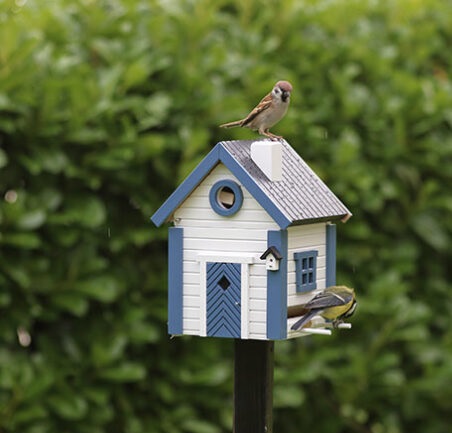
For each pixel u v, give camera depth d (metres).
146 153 9.91
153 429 10.15
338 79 11.42
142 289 10.25
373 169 11.62
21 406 9.28
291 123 10.68
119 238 9.96
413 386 11.52
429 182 11.69
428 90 11.93
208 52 10.65
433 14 12.95
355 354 11.15
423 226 11.84
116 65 9.94
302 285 7.31
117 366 9.80
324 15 11.80
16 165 9.56
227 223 7.17
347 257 11.44
